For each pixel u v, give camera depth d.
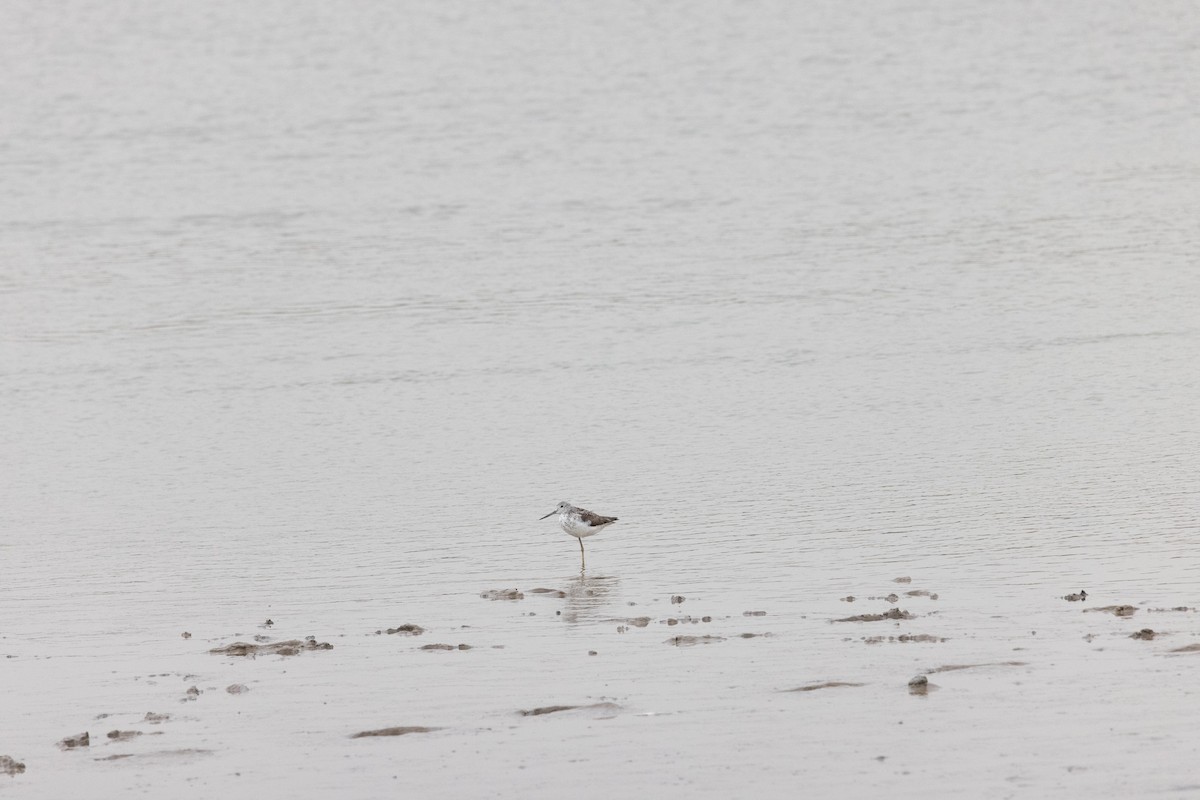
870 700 15.59
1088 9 97.38
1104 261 46.09
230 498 26.83
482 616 19.66
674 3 103.38
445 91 81.69
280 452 29.94
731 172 63.09
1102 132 68.44
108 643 18.94
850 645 17.56
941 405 31.84
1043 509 24.06
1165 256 46.38
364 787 13.93
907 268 46.34
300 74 86.38
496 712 15.79
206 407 33.53
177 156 68.44
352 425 31.83
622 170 64.06
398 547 23.50
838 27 95.38
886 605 19.33
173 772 14.43
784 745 14.49
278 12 103.69
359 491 27.06
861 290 43.72
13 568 22.81
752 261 48.00
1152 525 22.84
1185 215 52.12
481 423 31.67
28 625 19.86
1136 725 14.55
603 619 19.27
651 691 16.23
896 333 38.78
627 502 25.70
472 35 95.81
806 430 30.27
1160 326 38.25
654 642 18.09
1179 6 96.88
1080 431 29.30
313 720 15.75
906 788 13.34
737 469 27.56
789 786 13.53
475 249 50.72
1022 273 45.16
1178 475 25.86
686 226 53.66
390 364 37.03
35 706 16.48
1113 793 13.04
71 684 17.27
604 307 42.59
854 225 53.06
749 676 16.58
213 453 29.98
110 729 15.70
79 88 83.38
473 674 17.09
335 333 40.31
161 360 37.91
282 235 53.53
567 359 37.09
